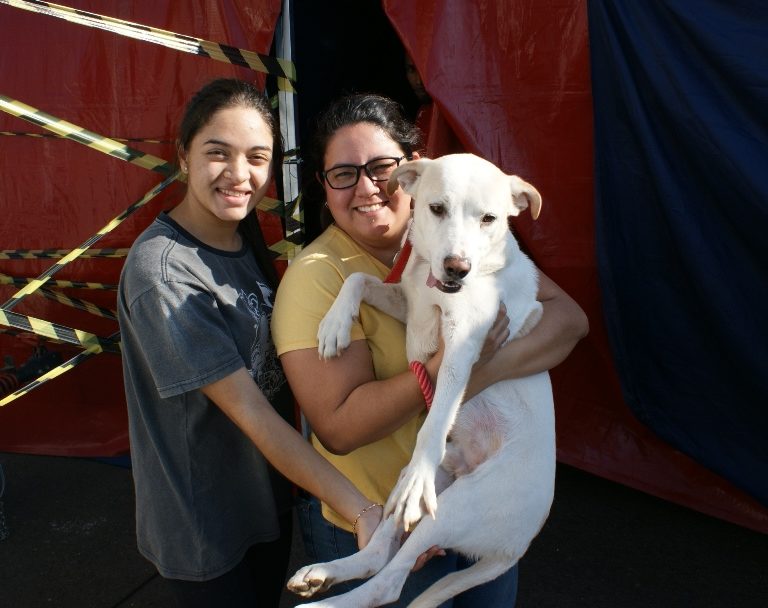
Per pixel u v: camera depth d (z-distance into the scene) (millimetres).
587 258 2969
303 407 1679
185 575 1619
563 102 2828
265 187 1724
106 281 3344
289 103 2875
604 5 2684
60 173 3232
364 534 1463
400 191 1870
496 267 1863
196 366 1481
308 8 3623
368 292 1791
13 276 3404
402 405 1574
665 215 2742
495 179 1821
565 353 1948
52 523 3271
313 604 1519
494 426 1885
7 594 2797
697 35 2557
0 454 3898
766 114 2512
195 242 1636
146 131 3086
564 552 3035
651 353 3053
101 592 2812
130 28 2572
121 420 3621
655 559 2986
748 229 2645
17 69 3146
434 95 2834
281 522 1906
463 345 1671
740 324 2754
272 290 1866
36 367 3406
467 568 1789
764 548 3057
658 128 2707
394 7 2857
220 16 2867
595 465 3365
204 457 1616
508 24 2824
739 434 2977
